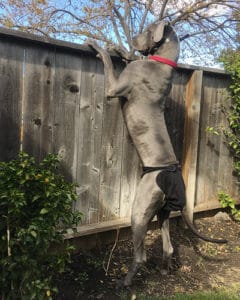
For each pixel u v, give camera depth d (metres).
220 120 5.69
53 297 3.33
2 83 3.34
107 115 4.27
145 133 3.62
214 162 5.70
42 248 2.78
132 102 3.68
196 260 4.51
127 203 4.63
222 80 5.62
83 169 4.12
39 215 2.75
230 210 5.98
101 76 4.14
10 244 2.63
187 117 5.14
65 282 3.61
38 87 3.61
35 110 3.61
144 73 3.66
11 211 2.56
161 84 3.70
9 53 3.36
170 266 4.18
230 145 5.82
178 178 3.54
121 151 4.48
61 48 3.72
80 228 4.11
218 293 3.73
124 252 4.41
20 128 3.51
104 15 11.12
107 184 4.39
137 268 3.57
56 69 3.73
